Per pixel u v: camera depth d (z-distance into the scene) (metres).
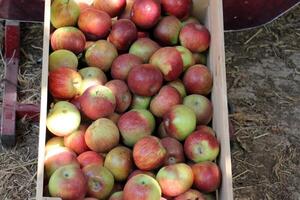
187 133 0.96
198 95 1.02
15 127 1.23
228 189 0.87
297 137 1.35
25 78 1.36
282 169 1.29
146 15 1.06
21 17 1.23
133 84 0.98
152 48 1.05
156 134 1.02
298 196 1.26
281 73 1.47
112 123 0.96
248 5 1.17
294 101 1.42
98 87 0.96
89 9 1.07
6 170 1.23
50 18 1.04
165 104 0.99
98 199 0.90
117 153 0.93
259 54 1.50
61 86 0.96
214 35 1.04
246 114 1.37
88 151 0.96
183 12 1.10
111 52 1.04
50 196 0.86
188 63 1.05
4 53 1.39
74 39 1.03
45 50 0.94
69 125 0.94
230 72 1.45
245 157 1.30
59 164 0.91
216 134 0.99
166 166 0.90
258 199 1.24
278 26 1.55
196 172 0.91
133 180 0.86
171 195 0.90
